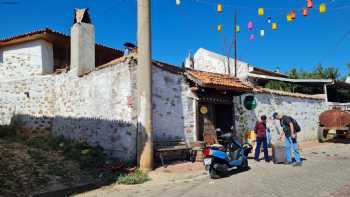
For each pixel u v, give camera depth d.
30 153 11.47
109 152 12.12
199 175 9.71
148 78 10.85
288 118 11.12
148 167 10.54
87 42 14.84
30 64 17.25
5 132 14.70
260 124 11.78
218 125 14.91
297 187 7.51
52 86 15.83
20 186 8.52
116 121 11.96
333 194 6.74
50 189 8.62
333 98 26.64
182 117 12.95
